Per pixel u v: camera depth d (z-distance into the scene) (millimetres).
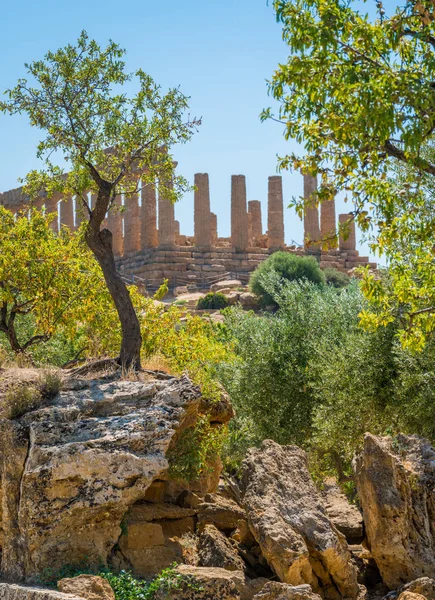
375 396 20672
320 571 11891
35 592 10453
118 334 20766
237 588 11172
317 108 12922
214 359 20328
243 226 80188
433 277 14312
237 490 17000
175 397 12844
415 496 12234
